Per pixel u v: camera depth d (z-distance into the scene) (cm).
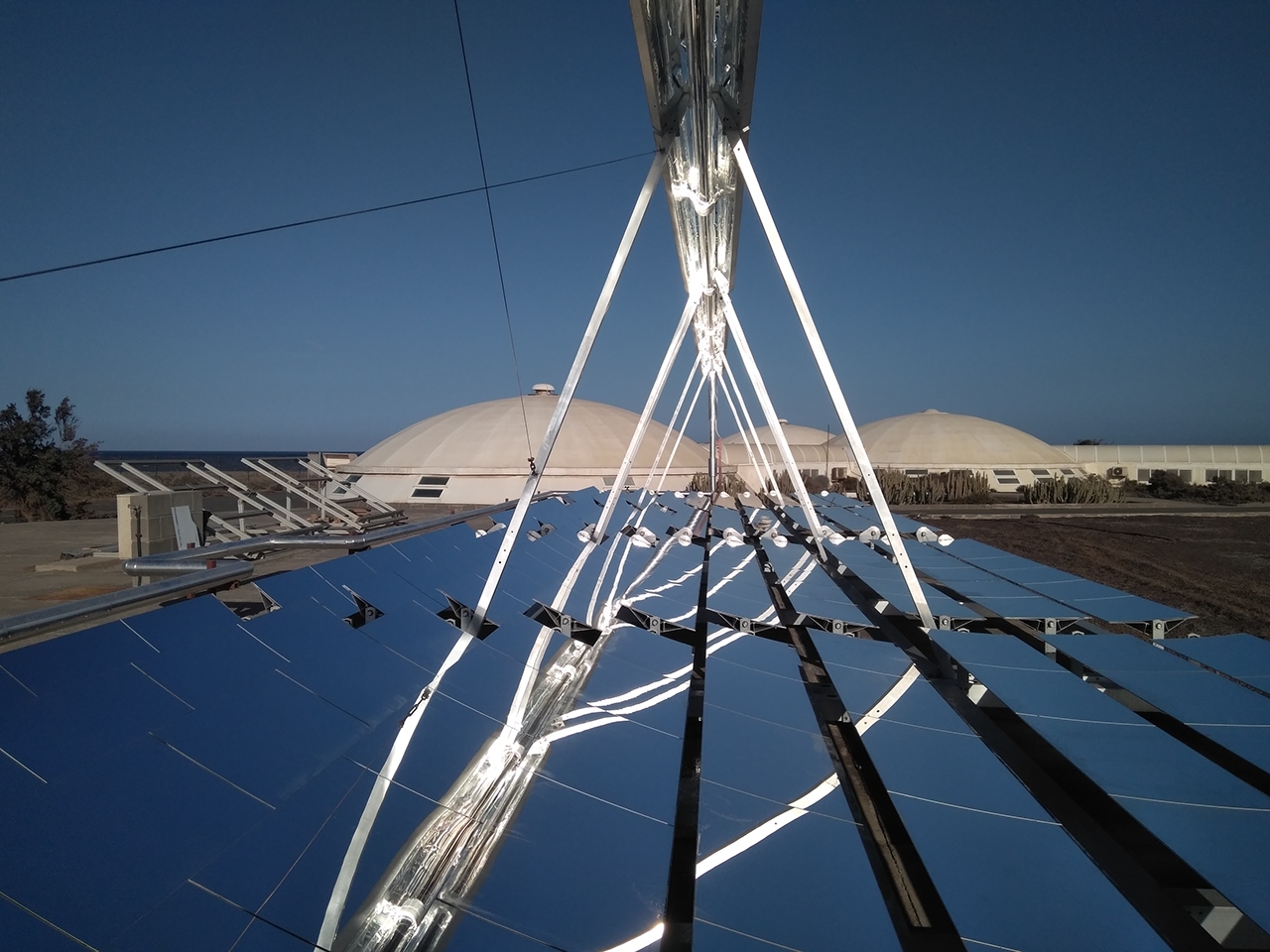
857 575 1209
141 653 379
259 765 350
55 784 281
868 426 7794
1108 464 7375
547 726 498
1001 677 648
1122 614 912
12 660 321
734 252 1289
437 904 306
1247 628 1628
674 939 344
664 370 1234
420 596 712
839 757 599
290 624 502
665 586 1084
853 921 310
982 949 294
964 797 417
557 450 4059
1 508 3039
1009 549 2902
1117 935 304
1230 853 371
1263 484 6500
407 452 4325
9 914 229
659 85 685
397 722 442
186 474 2516
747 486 5194
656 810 402
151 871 269
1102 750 495
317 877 301
